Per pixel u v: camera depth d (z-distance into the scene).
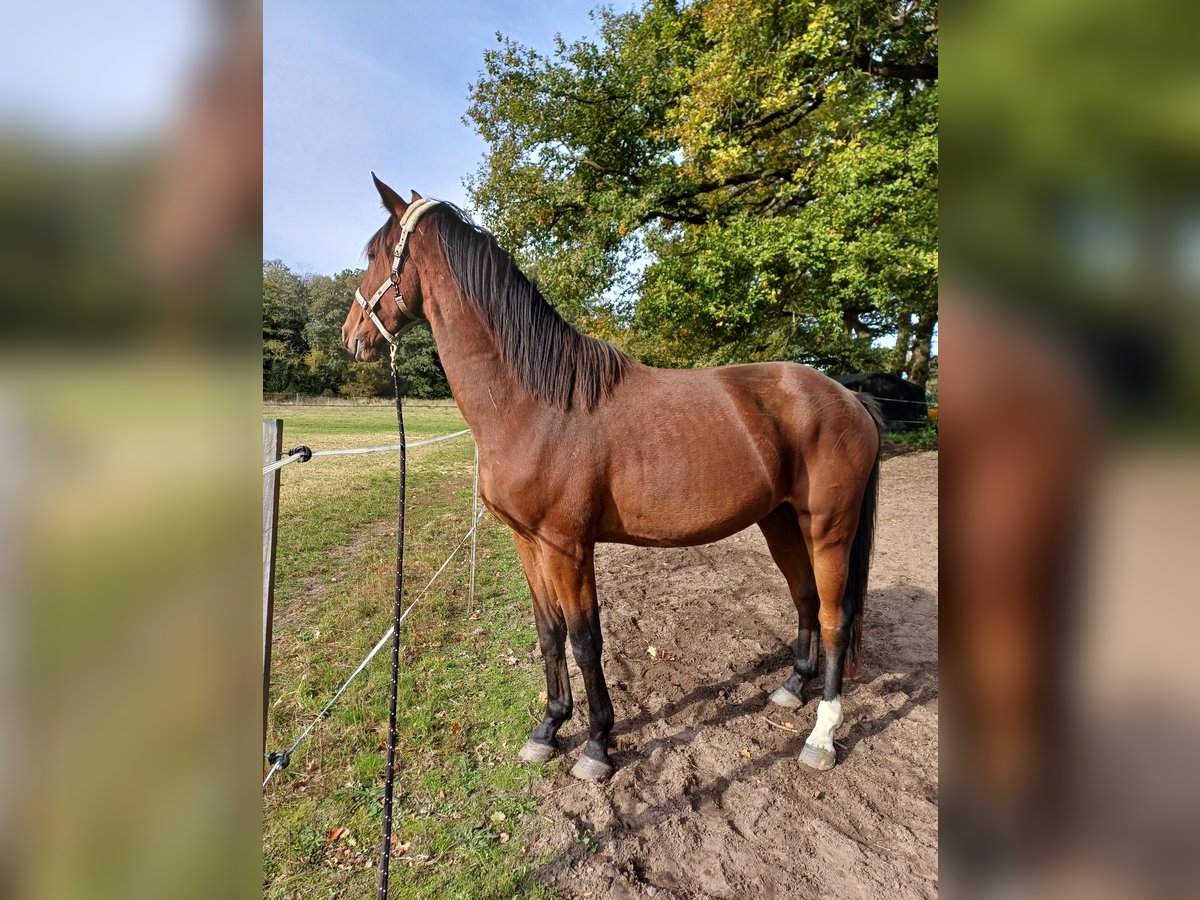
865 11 7.67
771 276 8.16
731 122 8.80
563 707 2.47
